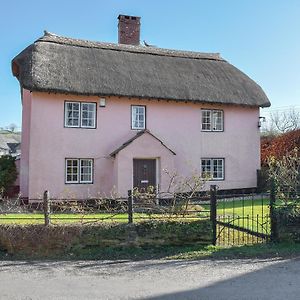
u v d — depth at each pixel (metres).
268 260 8.00
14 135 67.50
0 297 5.80
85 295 5.88
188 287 6.24
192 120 20.11
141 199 10.62
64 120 17.72
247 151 21.47
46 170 17.27
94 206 13.09
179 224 9.19
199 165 20.17
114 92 17.84
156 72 19.86
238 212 13.91
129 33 23.83
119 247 8.87
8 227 8.66
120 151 17.75
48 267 7.59
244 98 20.64
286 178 11.28
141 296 5.83
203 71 21.28
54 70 17.34
